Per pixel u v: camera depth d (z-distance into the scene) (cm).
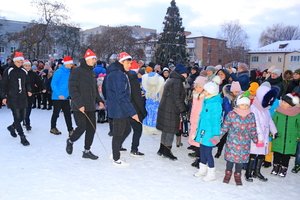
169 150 563
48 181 426
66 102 694
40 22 3859
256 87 518
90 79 530
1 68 1177
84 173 464
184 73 550
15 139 652
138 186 425
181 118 575
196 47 7462
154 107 668
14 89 605
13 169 466
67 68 691
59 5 3950
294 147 495
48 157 534
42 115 984
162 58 4222
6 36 4859
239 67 678
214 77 561
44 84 1102
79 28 4275
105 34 5206
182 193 410
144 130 688
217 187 439
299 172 536
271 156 552
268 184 466
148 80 660
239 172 454
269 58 5353
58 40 4134
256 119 468
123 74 497
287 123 493
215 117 455
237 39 6488
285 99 496
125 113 490
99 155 561
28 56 3816
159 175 474
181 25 4300
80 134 537
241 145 441
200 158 480
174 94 540
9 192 386
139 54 5116
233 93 545
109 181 437
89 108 527
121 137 505
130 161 538
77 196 382
